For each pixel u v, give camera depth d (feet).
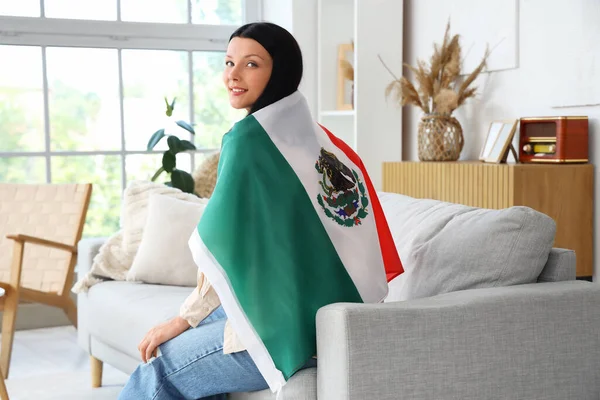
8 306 11.37
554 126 10.16
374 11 13.21
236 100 6.10
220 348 6.03
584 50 10.01
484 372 5.90
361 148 13.32
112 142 14.83
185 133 15.28
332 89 14.34
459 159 12.66
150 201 10.48
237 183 5.64
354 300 5.96
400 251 7.38
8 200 13.23
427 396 5.71
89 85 14.61
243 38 6.05
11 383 10.91
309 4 14.44
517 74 11.27
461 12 12.34
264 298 5.62
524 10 11.05
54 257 12.77
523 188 9.82
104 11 14.64
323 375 5.66
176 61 15.17
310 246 5.81
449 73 11.95
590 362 6.27
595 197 10.08
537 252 6.59
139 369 6.31
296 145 5.93
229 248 5.56
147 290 9.64
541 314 6.11
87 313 10.32
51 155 14.43
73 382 10.94
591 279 10.18
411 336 5.66
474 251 6.68
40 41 14.17
